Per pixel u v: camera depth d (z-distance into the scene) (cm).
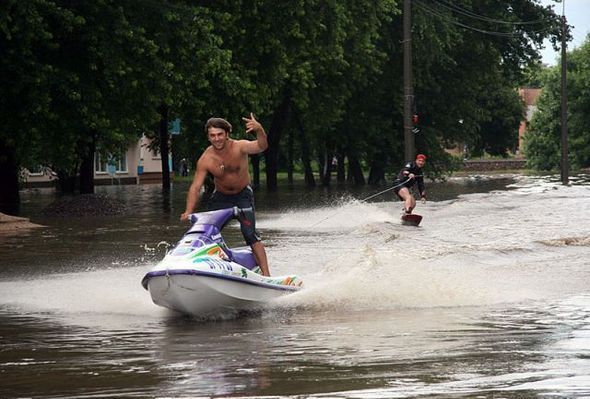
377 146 15500
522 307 2875
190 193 2975
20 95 7812
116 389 1842
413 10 13662
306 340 2356
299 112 14438
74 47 7950
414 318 2689
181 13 8244
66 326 2681
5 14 7112
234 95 8912
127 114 8238
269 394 1756
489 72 15875
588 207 7762
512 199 9262
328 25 10488
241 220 3016
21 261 4412
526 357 2062
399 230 5797
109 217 7738
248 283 2820
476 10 15462
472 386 1780
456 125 15912
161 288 2723
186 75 8256
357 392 1755
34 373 2022
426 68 14000
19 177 14238
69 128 7881
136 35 7875
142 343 2380
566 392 1717
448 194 11312
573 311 2781
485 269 3722
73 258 4522
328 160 16250
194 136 10344
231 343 2342
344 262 3931
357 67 12150
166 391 1811
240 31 9281
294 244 5019
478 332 2425
